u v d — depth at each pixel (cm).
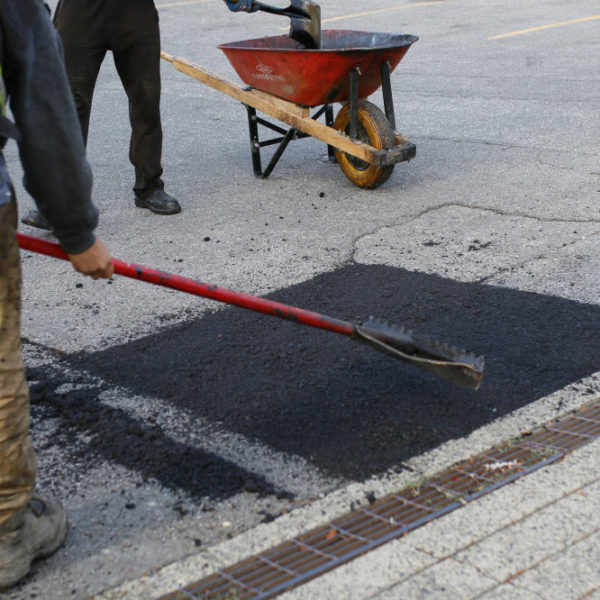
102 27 505
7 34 195
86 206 217
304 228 524
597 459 280
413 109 797
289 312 283
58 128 204
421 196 569
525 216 521
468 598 222
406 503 266
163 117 821
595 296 409
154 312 418
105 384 347
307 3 560
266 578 236
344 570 235
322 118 802
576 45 1044
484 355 357
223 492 277
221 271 464
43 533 241
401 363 354
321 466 288
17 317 218
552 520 251
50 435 313
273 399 330
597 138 672
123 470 291
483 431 304
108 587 236
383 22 1283
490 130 715
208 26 1328
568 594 222
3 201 203
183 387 342
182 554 249
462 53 1038
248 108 609
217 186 615
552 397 324
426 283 434
